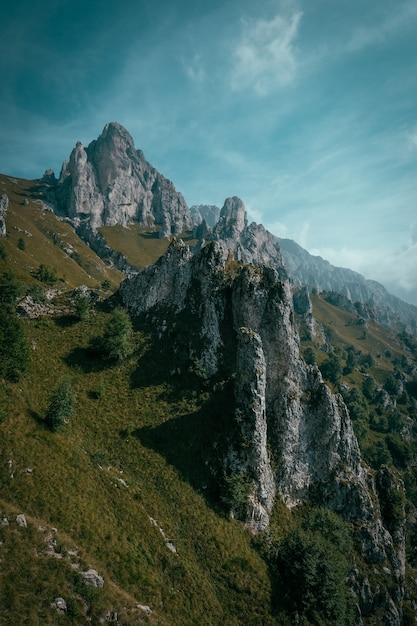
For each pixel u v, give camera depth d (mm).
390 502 83438
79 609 40656
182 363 85062
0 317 72625
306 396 81000
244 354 75750
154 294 101188
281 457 74125
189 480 66438
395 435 177125
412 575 88250
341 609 57219
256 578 57094
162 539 55906
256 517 64812
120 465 65562
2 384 62656
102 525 51844
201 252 100688
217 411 75438
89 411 73625
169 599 49594
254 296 87438
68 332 93375
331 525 68938
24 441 54875
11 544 42000
